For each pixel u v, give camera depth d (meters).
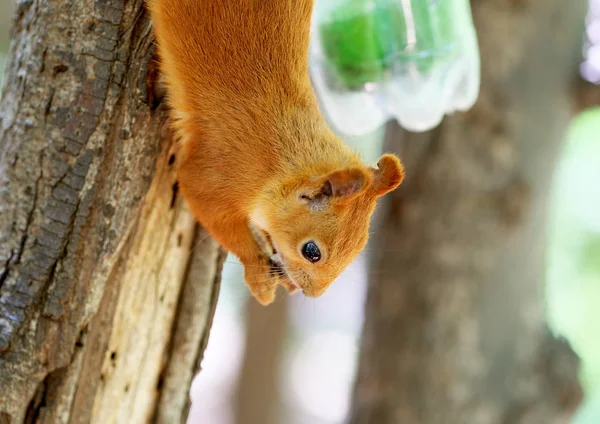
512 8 1.00
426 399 1.01
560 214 1.62
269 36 0.80
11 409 0.77
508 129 1.00
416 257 1.01
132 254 0.79
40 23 0.77
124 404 0.80
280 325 1.73
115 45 0.77
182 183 0.79
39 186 0.77
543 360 1.02
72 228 0.77
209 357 2.02
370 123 0.87
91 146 0.77
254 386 1.73
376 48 0.85
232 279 1.03
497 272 1.01
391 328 1.02
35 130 0.77
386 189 0.79
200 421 1.90
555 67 1.01
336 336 2.08
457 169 1.00
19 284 0.77
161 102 0.78
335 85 0.86
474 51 0.87
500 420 1.01
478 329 1.01
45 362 0.77
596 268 1.61
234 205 0.80
